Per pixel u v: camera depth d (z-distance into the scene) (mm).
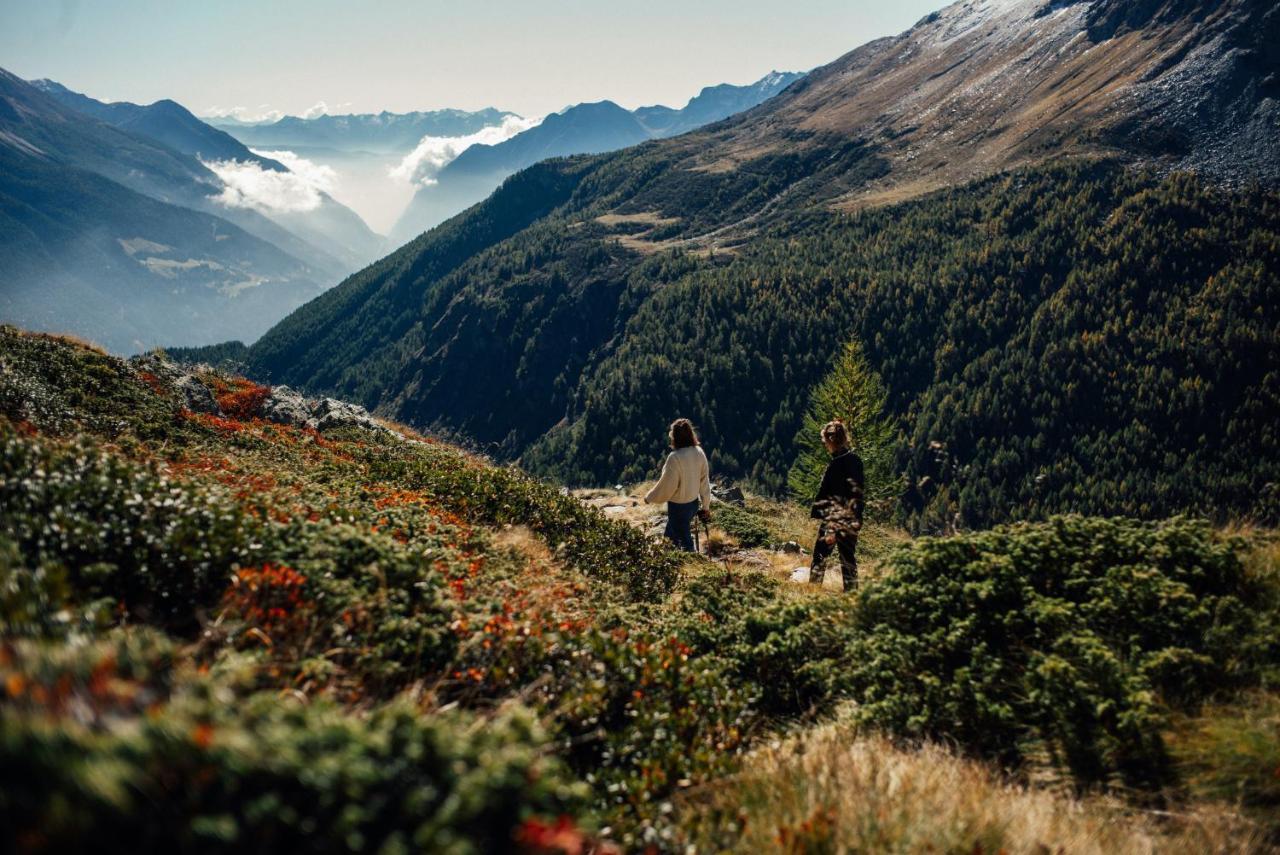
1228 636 4695
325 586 4797
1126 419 118562
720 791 4012
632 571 9758
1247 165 170500
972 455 122750
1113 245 147875
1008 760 4590
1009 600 5523
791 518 24297
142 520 4656
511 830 2150
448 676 4508
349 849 1926
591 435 156500
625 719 4789
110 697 2105
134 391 13656
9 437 5160
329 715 2529
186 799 1843
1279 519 6742
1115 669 4512
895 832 3445
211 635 4027
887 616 5926
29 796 1644
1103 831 3691
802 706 5645
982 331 144250
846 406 34219
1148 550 5582
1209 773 3932
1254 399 113562
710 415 147750
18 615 2949
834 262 181125
